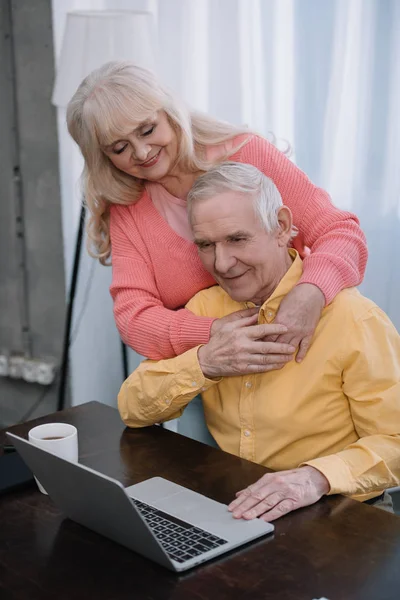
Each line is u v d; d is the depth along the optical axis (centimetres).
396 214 280
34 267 308
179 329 166
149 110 163
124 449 158
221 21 269
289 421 154
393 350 150
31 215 303
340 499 134
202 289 185
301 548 119
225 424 167
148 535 111
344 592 109
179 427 189
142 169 173
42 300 309
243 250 149
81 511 124
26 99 292
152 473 147
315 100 272
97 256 199
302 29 267
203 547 119
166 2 271
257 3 267
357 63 269
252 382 159
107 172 180
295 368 154
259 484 134
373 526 125
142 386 163
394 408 146
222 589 110
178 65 275
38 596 111
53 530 129
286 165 177
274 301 157
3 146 303
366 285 285
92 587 112
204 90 276
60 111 283
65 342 281
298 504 130
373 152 275
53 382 311
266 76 271
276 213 151
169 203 183
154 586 112
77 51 239
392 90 271
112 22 236
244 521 126
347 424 154
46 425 146
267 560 117
